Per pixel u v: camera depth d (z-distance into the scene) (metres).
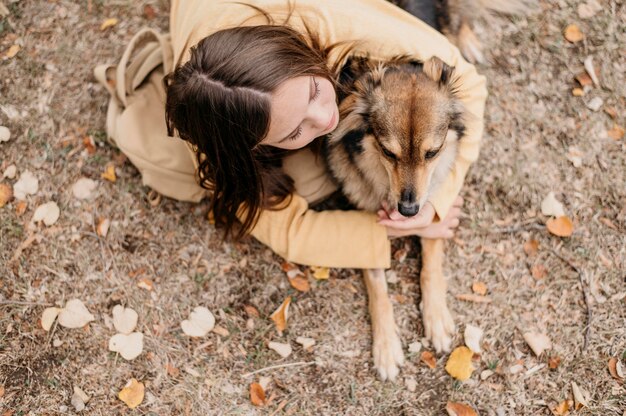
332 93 2.11
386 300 2.78
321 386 2.78
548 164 3.07
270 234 2.72
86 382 2.77
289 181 2.69
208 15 2.35
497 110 3.17
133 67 2.92
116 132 2.89
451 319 2.79
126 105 2.91
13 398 2.73
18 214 3.01
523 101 3.18
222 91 1.98
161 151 2.83
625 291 2.84
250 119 1.99
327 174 2.79
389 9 2.56
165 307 2.90
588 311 2.82
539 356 2.77
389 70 2.26
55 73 3.25
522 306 2.86
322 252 2.70
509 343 2.81
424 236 2.75
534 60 3.23
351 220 2.69
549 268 2.91
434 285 2.79
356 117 2.35
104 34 3.32
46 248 2.96
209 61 1.99
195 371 2.79
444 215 2.64
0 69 3.25
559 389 2.72
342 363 2.80
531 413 2.70
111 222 3.02
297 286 2.92
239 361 2.82
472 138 2.63
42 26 3.32
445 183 2.63
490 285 2.91
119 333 2.82
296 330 2.87
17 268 2.92
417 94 2.18
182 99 2.10
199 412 2.73
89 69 3.26
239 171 2.33
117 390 2.76
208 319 2.86
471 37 3.21
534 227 2.98
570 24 3.26
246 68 1.92
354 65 2.35
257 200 2.49
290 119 1.97
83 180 3.07
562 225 2.94
